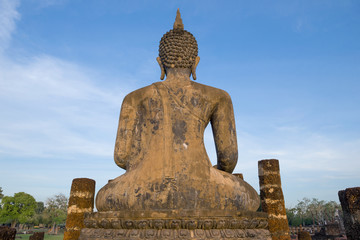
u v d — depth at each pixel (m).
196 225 2.69
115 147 3.73
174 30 4.13
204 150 3.45
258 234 2.95
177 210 2.72
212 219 2.72
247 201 3.23
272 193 7.39
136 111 3.73
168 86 3.67
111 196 3.13
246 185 3.41
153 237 2.65
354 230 2.81
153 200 2.90
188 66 3.93
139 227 2.72
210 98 3.68
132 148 3.64
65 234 6.00
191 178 3.05
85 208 6.29
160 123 3.42
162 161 3.14
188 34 4.11
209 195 2.99
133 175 3.18
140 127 3.63
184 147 3.28
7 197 59.44
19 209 59.66
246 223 2.90
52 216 65.69
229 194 3.09
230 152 3.62
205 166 3.22
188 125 3.43
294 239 21.88
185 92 3.61
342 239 19.95
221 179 3.19
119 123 3.79
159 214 2.71
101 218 2.96
